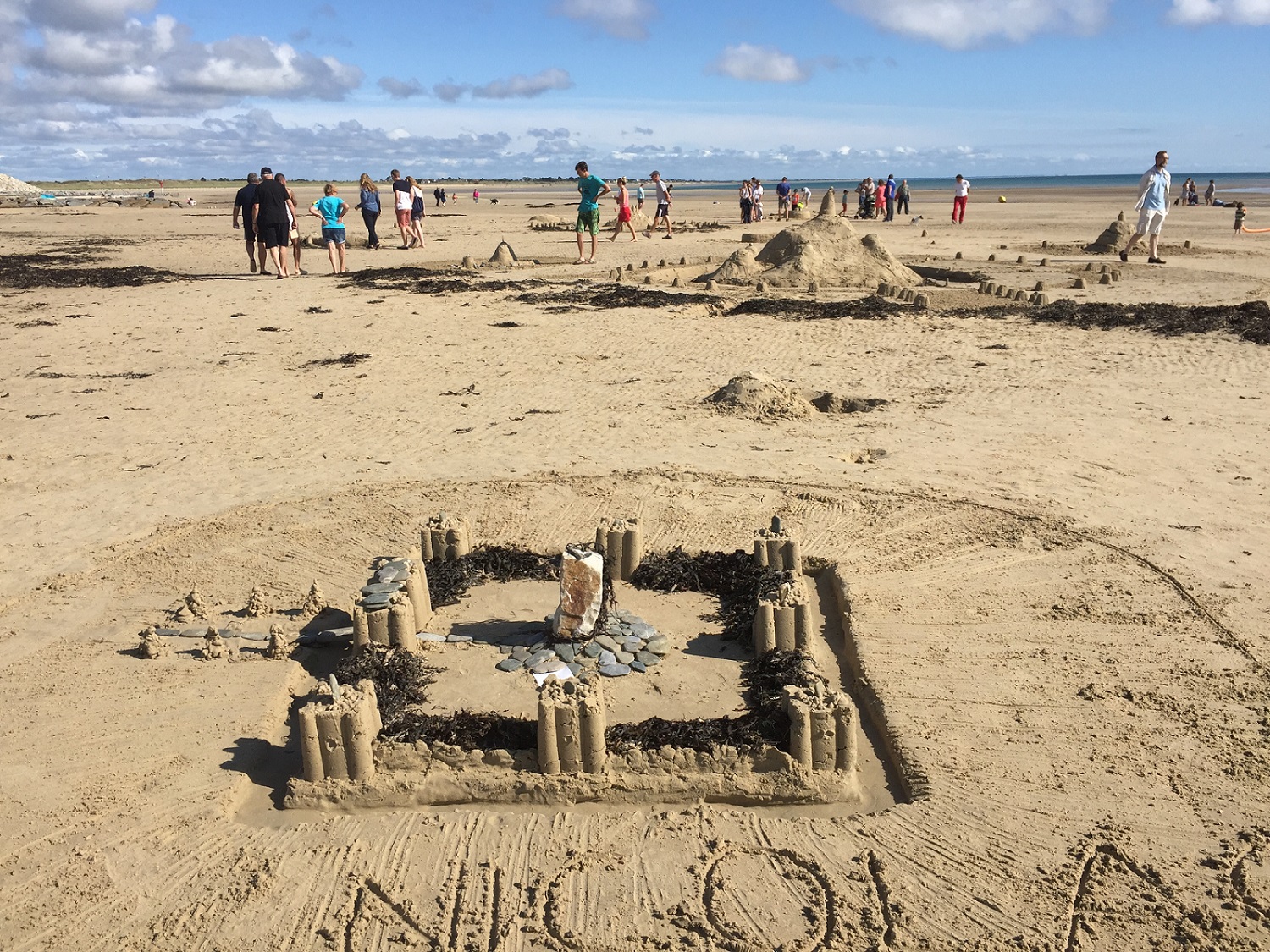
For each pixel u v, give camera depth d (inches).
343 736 193.6
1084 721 208.7
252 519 329.1
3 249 1217.4
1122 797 185.3
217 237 1407.5
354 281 855.7
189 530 321.1
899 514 321.1
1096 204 2314.2
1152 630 243.6
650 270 892.0
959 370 516.4
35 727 217.2
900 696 219.6
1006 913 159.5
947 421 422.0
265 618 266.4
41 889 170.1
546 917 161.8
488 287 806.5
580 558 245.1
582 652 242.7
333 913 163.9
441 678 232.8
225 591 281.9
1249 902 159.2
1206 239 1183.6
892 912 160.4
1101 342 574.6
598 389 487.8
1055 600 261.1
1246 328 585.6
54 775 200.4
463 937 158.1
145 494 353.1
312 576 289.4
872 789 196.9
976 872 168.6
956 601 262.7
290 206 890.7
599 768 194.5
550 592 278.7
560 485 352.2
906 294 743.1
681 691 226.5
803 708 192.1
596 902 165.0
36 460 390.3
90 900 167.5
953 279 868.0
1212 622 245.8
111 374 533.6
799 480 352.8
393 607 241.9
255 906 165.9
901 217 1748.3
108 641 254.7
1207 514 312.3
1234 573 271.3
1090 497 329.4
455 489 350.3
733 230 1460.4
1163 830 176.2
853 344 585.3
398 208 1162.0
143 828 184.9
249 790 199.0
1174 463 359.9
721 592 276.8
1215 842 173.0
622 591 279.7
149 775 200.4
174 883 171.5
